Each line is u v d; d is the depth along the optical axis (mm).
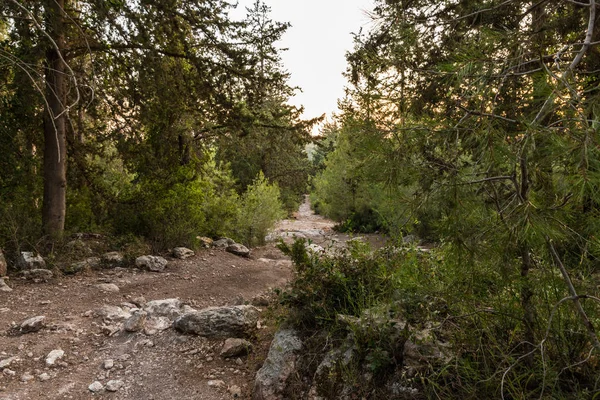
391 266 4016
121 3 7859
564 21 4516
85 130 10141
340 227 20328
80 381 4098
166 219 10680
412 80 2504
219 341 4820
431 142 2092
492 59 2150
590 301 2287
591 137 1596
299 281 4340
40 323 5184
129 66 9094
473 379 2566
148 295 7262
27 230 8383
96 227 10508
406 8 5602
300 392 3465
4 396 3719
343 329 3844
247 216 14727
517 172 1934
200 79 9734
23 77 7199
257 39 9586
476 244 2088
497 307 2674
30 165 8969
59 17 7480
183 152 12352
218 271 9406
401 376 3029
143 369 4344
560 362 2436
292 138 11516
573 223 1931
